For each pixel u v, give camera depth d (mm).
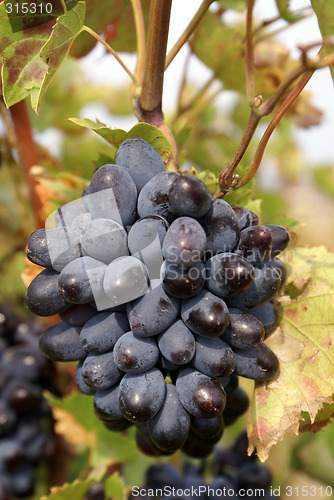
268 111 383
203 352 381
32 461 565
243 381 609
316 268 438
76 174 669
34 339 579
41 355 568
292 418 413
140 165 392
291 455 622
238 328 385
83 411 553
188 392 381
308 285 434
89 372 391
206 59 577
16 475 562
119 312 392
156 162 396
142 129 413
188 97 790
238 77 576
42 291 390
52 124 742
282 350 425
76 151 727
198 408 378
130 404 378
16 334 581
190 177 367
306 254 447
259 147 398
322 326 423
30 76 432
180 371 391
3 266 631
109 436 556
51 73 424
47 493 569
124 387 383
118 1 542
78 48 549
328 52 388
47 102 739
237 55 566
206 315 371
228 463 548
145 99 428
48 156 665
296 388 417
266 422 414
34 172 554
